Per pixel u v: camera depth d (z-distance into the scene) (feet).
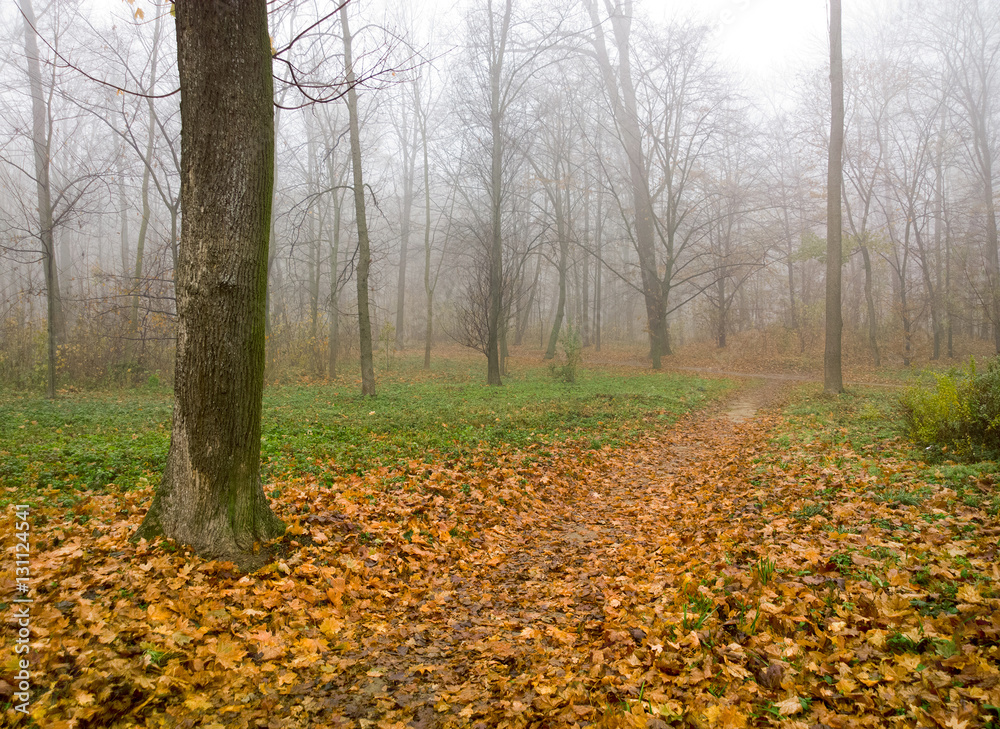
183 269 17.39
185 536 17.20
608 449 40.09
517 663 13.43
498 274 79.15
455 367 106.32
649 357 131.13
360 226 63.36
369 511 22.93
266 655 12.78
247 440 17.90
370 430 42.06
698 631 13.33
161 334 78.48
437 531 22.22
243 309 17.56
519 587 18.52
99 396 62.08
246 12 17.17
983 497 20.59
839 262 67.77
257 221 17.71
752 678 11.34
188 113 17.01
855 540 17.80
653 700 10.96
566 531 24.72
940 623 11.71
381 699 11.76
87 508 21.04
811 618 13.21
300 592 15.97
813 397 66.64
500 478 30.99
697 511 25.41
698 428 51.34
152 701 10.58
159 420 43.50
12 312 89.45
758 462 33.91
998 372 29.73
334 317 88.38
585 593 17.61
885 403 55.01
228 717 10.68
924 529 18.08
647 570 19.03
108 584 14.64
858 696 10.13
